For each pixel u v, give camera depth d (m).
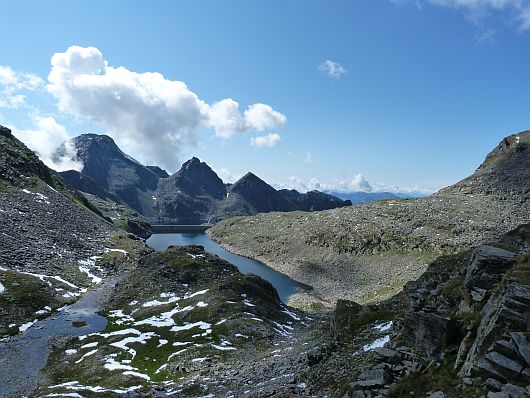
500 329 24.56
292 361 52.75
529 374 21.12
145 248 193.00
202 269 123.94
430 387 26.31
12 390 60.19
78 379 62.69
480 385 22.89
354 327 53.00
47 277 122.50
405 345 34.34
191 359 67.00
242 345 74.94
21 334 87.50
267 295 111.88
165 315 96.69
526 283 26.27
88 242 172.62
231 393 43.94
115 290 120.00
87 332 89.19
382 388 28.48
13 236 143.12
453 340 30.39
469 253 48.00
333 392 34.06
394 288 159.12
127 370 64.69
